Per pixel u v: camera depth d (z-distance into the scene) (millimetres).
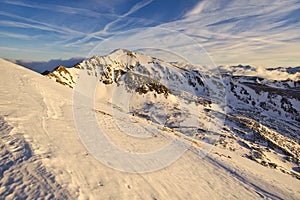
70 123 13156
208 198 10516
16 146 7676
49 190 5867
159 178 10320
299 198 16031
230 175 16109
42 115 12312
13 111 11117
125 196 7270
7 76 21453
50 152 7977
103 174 8156
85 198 6145
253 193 13609
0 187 5594
